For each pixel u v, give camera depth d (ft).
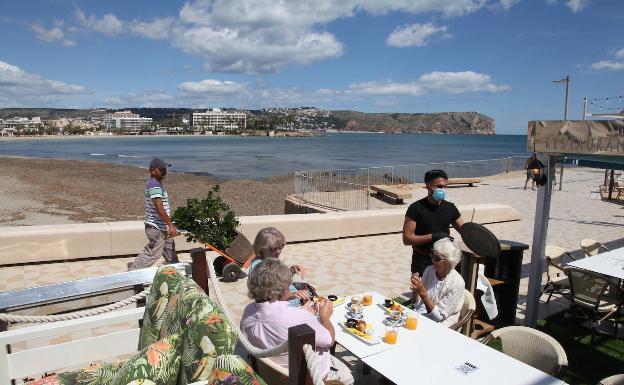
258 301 10.50
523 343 12.26
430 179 16.22
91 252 28.55
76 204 82.74
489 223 43.93
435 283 14.67
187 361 8.09
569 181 85.46
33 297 11.28
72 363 11.01
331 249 32.89
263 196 93.30
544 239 18.71
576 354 16.99
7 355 10.17
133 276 12.71
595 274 17.80
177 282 10.30
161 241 23.88
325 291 24.11
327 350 11.23
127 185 116.98
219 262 25.71
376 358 10.60
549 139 16.61
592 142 14.98
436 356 10.74
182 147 417.28
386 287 24.82
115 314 11.28
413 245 16.67
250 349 9.00
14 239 26.78
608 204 58.23
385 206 60.70
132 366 8.26
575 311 19.77
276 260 10.72
